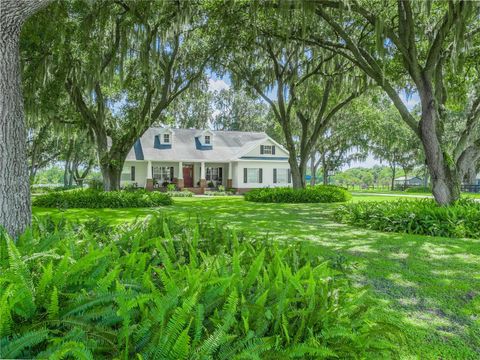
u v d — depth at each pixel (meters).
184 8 12.01
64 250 2.46
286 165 29.48
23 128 3.17
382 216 8.23
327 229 7.94
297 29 11.82
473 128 9.89
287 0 9.22
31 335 1.38
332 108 18.48
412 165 40.38
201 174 27.83
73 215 10.60
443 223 7.41
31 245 2.56
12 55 3.05
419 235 7.22
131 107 15.99
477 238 6.87
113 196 14.27
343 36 9.83
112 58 12.53
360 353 1.89
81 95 14.97
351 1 9.11
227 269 2.26
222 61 15.71
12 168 3.04
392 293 3.67
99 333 1.48
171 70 14.92
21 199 3.09
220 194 26.30
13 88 3.06
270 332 1.74
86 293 1.75
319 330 1.83
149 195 15.37
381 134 28.89
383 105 28.08
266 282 2.09
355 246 5.96
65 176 35.34
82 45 11.35
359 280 4.09
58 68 12.50
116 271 1.87
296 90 16.70
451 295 3.63
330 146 33.38
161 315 1.53
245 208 13.51
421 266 4.71
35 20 9.76
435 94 10.09
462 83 11.69
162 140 27.45
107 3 11.42
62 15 10.35
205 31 13.35
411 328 2.85
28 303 1.64
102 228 4.24
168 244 3.13
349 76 14.70
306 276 2.39
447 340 2.66
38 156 31.42
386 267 4.64
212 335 1.44
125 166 26.42
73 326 1.53
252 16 10.23
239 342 1.50
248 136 31.64
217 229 3.97
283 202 16.70
